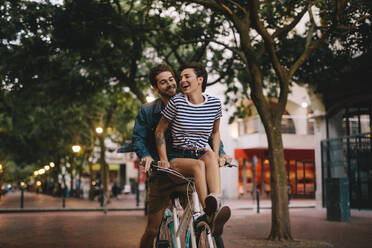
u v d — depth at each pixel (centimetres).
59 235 1138
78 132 3375
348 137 1986
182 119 372
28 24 1187
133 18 1405
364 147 1998
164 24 1333
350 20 1040
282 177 1006
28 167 5866
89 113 2936
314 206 2428
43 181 6159
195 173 361
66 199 3784
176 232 400
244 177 3494
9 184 8706
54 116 2741
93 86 1609
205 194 353
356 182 2025
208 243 354
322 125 2148
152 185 425
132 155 2750
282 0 1152
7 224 1461
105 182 2880
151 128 421
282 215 995
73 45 1298
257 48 1267
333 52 1308
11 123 2877
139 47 1432
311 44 1120
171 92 429
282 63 1324
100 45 1418
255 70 1016
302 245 927
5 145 3291
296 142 3356
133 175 5703
